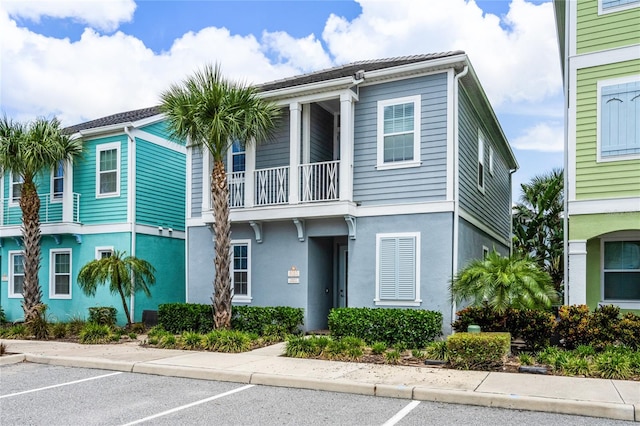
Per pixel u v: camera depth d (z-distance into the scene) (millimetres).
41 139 14602
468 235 13031
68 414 6344
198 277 14539
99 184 16766
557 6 12578
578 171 10469
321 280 13594
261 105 12102
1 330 13977
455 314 11289
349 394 7367
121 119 18031
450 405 6719
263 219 13062
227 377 8336
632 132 10078
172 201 17984
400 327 10672
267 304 13375
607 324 9102
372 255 12242
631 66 10156
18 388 7855
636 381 7418
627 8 10273
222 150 12758
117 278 13547
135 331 14078
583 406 6238
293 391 7570
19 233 17344
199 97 11445
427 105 11977
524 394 6699
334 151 14797
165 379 8484
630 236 10930
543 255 20266
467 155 13148
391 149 12289
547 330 9438
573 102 10625
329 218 12750
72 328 13961
